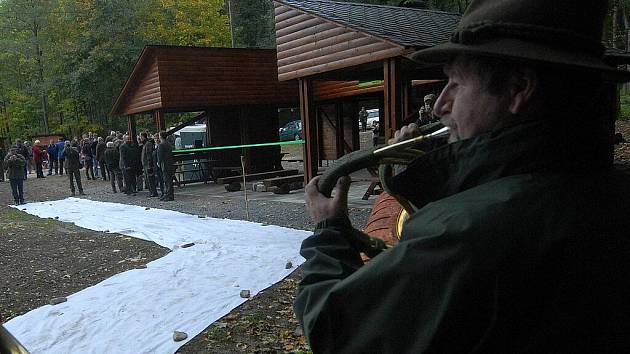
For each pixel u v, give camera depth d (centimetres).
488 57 87
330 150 1780
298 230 811
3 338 102
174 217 1024
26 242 854
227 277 581
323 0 1173
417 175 94
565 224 78
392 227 211
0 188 1923
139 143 1689
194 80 1493
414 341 79
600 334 77
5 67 3594
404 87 1320
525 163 85
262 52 1597
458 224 80
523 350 78
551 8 82
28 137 3753
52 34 3259
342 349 86
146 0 3028
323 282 95
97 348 407
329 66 1000
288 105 1703
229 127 1731
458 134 95
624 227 81
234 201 1215
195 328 440
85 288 570
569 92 84
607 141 91
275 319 457
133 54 2927
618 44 2289
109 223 1009
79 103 3381
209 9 3253
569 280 77
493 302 76
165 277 586
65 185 1905
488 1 88
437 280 78
